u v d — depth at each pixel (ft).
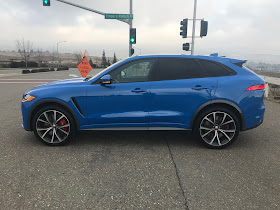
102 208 7.28
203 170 9.85
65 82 13.01
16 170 9.66
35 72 107.24
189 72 12.11
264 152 11.87
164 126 12.19
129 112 12.01
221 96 11.70
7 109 22.00
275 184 8.77
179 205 7.47
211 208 7.32
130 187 8.50
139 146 12.59
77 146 12.49
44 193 8.04
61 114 12.14
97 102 11.93
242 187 8.54
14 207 7.24
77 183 8.72
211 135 12.31
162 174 9.48
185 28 48.83
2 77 70.85
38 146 12.41
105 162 10.54
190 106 11.89
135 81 12.03
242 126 12.07
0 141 13.10
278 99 30.42
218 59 12.26
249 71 12.23
